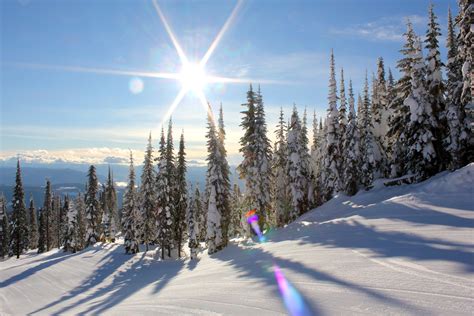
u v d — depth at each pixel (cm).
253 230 3709
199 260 3400
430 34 2959
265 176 3781
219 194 3778
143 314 969
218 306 827
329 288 775
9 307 2720
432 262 841
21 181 6888
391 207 1925
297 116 4275
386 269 851
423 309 561
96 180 6550
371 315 571
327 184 4256
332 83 4119
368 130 4003
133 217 5209
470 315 513
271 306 725
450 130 2828
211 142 3934
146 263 4300
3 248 8231
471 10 2266
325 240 1521
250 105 3897
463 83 2634
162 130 4847
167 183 4731
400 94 3322
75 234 6656
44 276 3884
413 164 3088
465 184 2020
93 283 3466
